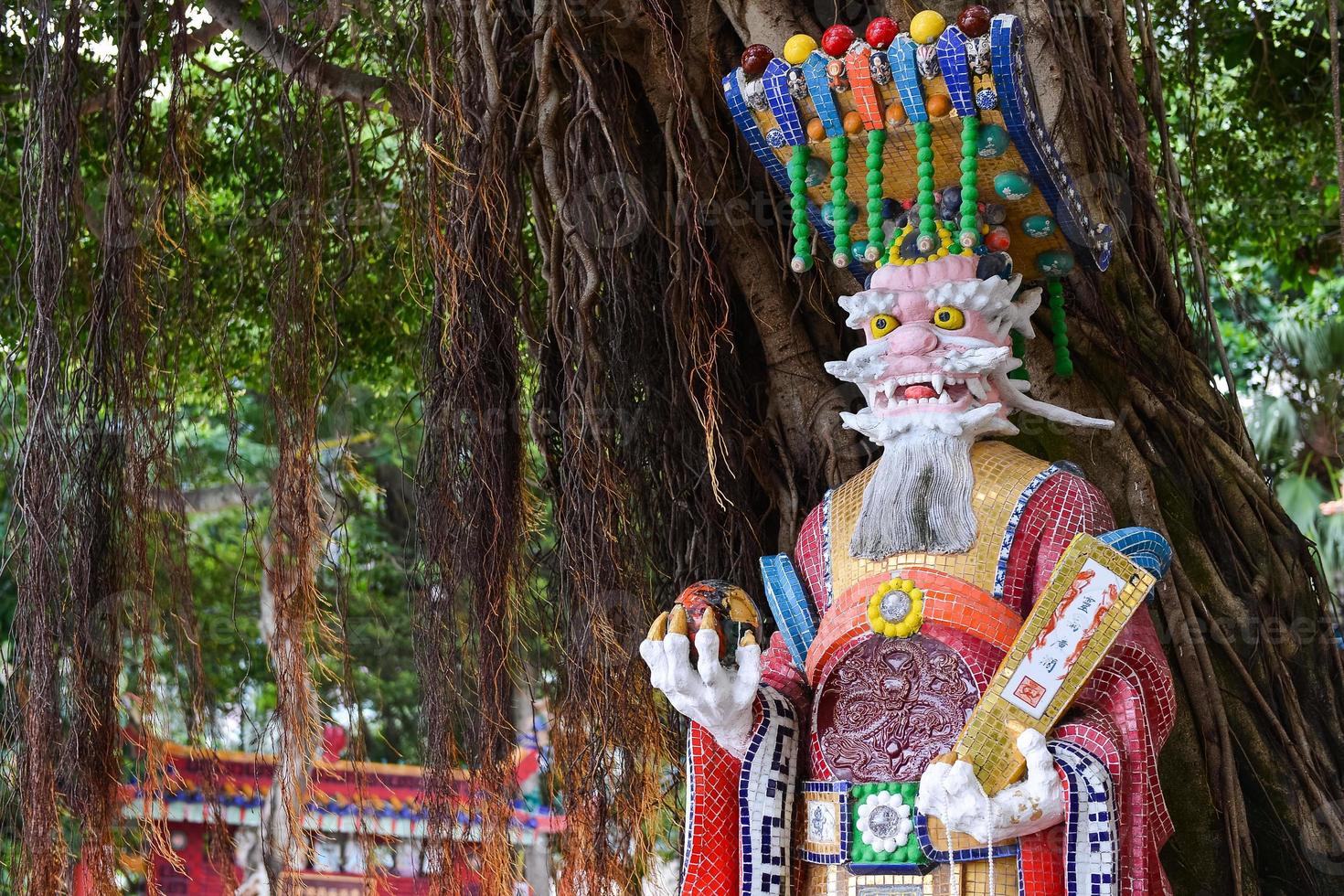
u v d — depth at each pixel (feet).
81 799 14.76
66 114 15.58
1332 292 33.04
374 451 30.48
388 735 33.06
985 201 10.46
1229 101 23.06
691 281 13.60
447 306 13.87
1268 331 16.99
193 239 18.97
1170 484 13.37
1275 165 23.30
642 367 14.16
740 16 13.98
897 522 9.91
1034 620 9.29
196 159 18.08
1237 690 12.90
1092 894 8.72
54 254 15.28
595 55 14.14
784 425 14.19
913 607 9.57
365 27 18.26
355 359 23.02
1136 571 9.32
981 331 10.16
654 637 9.77
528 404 15.10
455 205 13.84
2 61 19.85
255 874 23.97
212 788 15.78
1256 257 28.14
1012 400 10.56
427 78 14.94
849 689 9.86
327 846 28.32
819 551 10.60
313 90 16.42
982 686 9.43
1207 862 12.21
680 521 14.11
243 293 20.89
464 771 14.21
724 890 9.95
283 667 14.94
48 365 15.07
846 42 9.84
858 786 9.55
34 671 14.73
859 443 13.89
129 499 15.33
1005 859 9.18
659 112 14.38
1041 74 13.57
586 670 13.38
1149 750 9.32
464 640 14.05
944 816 8.72
